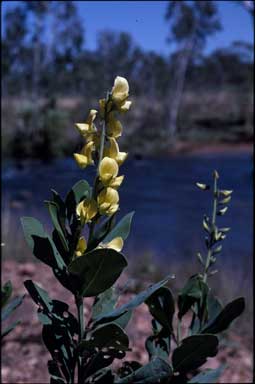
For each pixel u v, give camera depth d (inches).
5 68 2005.4
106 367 74.3
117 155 62.6
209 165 1267.2
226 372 182.5
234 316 81.2
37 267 278.2
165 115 1865.2
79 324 67.5
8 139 1349.7
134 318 211.6
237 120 1840.6
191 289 86.6
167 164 1317.7
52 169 1200.2
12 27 1910.7
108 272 61.3
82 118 1576.0
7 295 100.8
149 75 2183.8
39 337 185.8
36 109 1504.7
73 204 66.5
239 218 697.6
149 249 435.2
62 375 77.7
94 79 2014.0
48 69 1914.4
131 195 887.1
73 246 64.6
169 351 86.2
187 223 665.6
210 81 2506.2
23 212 652.7
